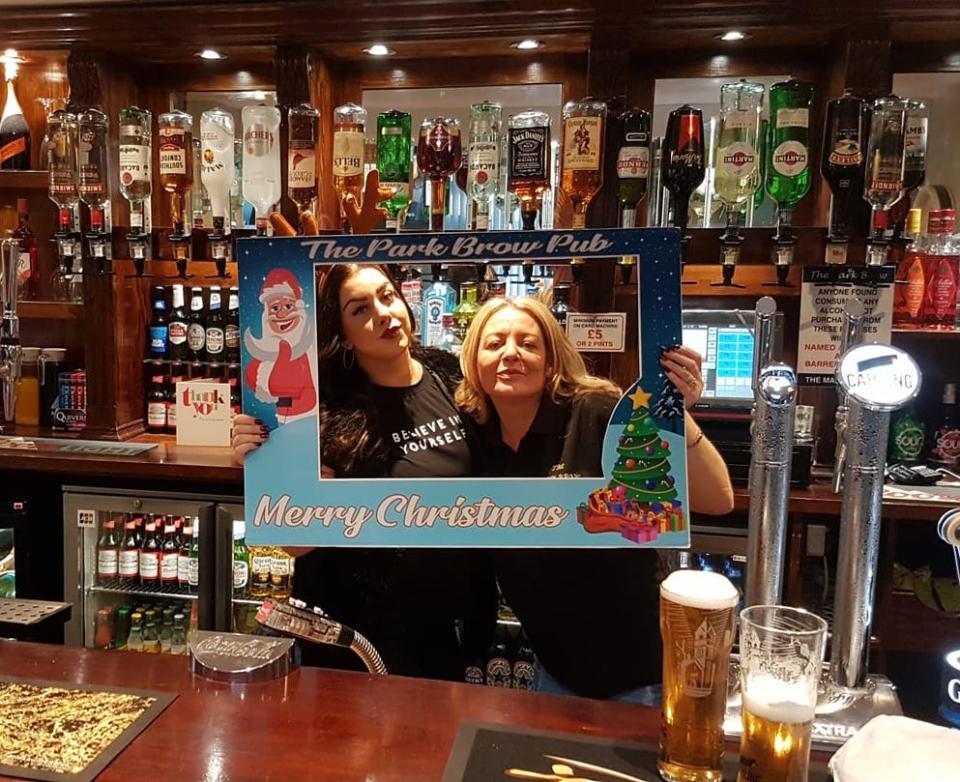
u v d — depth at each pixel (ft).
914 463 8.16
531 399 3.76
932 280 7.83
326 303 3.89
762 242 7.59
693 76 8.13
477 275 7.09
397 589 5.14
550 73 8.41
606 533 3.77
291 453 3.89
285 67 8.12
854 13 7.07
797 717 2.74
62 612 4.58
